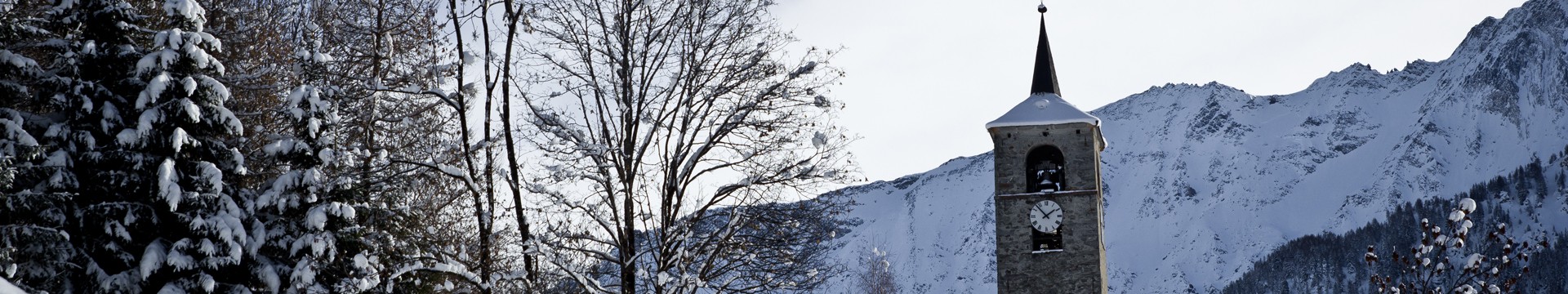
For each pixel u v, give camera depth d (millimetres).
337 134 26922
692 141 26312
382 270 26406
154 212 24625
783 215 27062
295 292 24938
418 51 28469
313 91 25406
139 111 24859
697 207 26422
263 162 27234
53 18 25125
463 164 29094
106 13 24922
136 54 25094
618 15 26531
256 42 30312
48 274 23375
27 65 24047
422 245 27125
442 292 26375
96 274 23875
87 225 24297
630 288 25297
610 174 26016
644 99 26266
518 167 26109
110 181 24359
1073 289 49781
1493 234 32469
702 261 26672
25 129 24547
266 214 26172
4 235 22703
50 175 23828
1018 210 51000
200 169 24906
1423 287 32750
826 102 26828
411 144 29078
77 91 24234
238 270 25516
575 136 26203
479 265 26484
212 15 29734
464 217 29328
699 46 26359
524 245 25281
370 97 27031
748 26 26656
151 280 24656
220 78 26438
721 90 26281
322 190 25734
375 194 27062
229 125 25281
